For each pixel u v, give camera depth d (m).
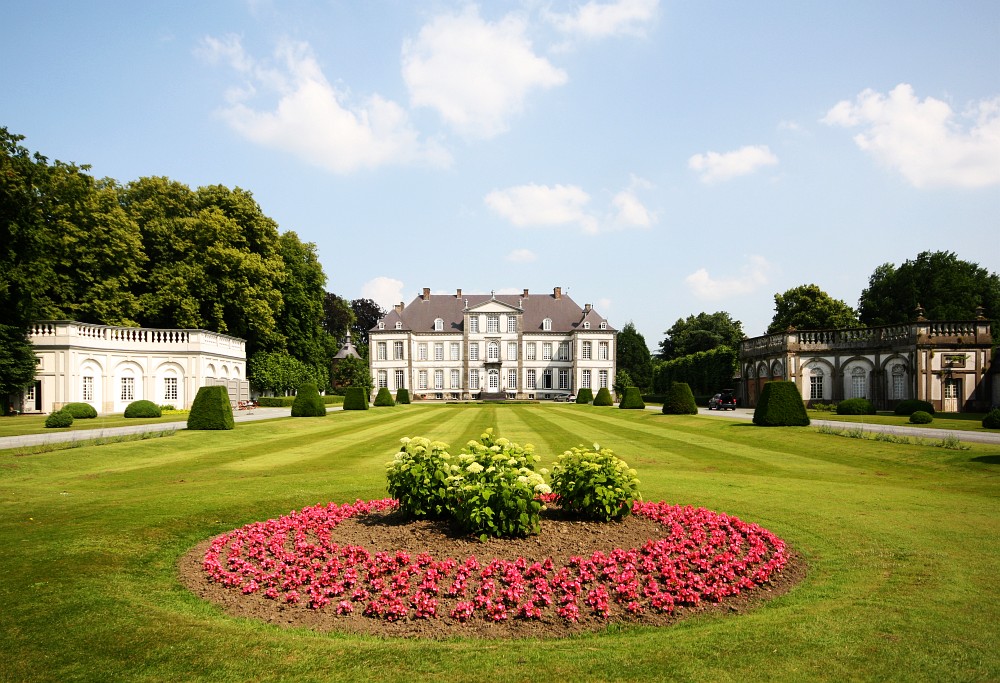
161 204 44.84
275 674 4.67
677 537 7.73
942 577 6.81
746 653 4.99
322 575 6.44
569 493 8.27
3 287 31.50
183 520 9.09
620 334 99.56
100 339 37.50
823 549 7.94
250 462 15.77
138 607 5.96
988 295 52.78
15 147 33.44
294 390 55.69
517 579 6.21
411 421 30.70
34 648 5.02
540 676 4.66
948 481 12.91
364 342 94.88
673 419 30.69
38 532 8.28
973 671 4.68
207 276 43.62
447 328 84.25
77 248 37.47
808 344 41.19
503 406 52.38
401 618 5.75
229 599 6.26
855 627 5.46
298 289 56.38
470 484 7.42
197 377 41.09
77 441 17.95
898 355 37.88
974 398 35.97
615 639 5.41
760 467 14.81
